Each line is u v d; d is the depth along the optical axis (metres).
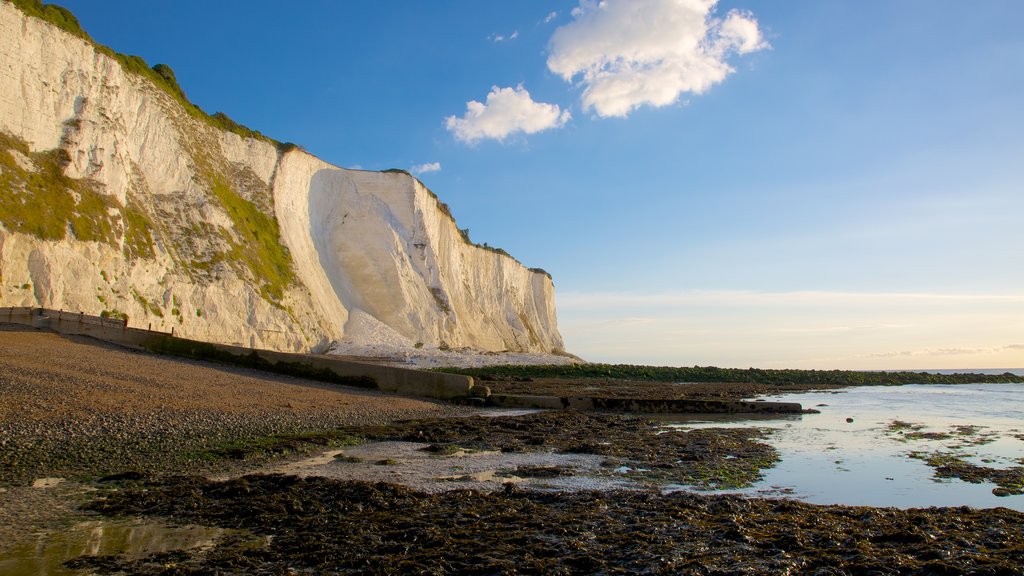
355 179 61.88
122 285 32.94
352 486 8.93
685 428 18.00
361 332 51.62
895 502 9.02
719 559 5.89
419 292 60.47
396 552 6.30
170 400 16.39
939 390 37.75
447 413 20.44
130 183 38.38
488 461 11.98
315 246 55.91
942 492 9.66
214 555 6.27
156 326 34.03
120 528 7.18
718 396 29.94
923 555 5.95
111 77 38.25
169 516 7.64
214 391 18.81
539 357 52.44
